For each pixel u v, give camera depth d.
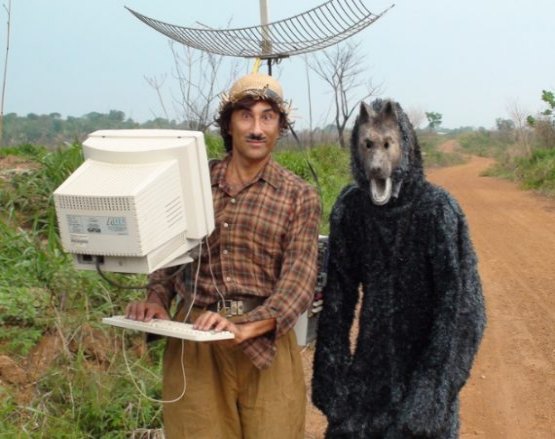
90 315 5.05
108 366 4.84
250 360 3.36
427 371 3.37
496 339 7.38
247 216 3.37
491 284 9.73
